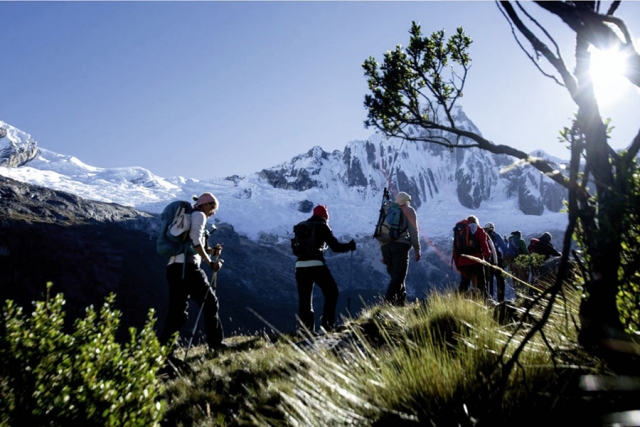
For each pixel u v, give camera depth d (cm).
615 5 244
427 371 338
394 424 309
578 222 288
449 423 300
